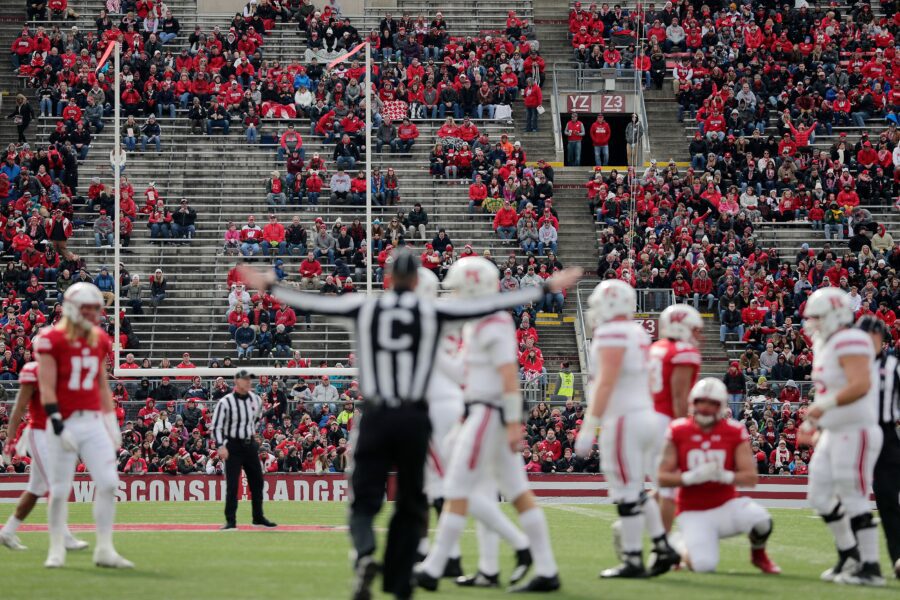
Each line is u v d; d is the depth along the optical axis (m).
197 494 71.50
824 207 99.00
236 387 48.50
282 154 99.50
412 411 22.52
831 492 30.86
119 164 79.25
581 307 90.44
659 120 109.38
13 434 36.31
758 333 86.31
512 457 27.66
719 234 95.69
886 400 31.75
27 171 96.00
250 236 93.25
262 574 31.02
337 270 90.44
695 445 31.77
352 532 22.52
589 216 99.62
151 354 87.25
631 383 29.66
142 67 103.31
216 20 112.81
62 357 32.09
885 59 112.62
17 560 34.41
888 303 90.06
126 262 93.19
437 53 109.69
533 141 106.69
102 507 32.34
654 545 30.55
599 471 74.81
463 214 98.19
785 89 108.75
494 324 26.66
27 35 108.00
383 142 101.56
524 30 112.38
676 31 113.25
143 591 27.55
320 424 75.88
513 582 28.62
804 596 27.19
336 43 107.81
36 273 90.19
